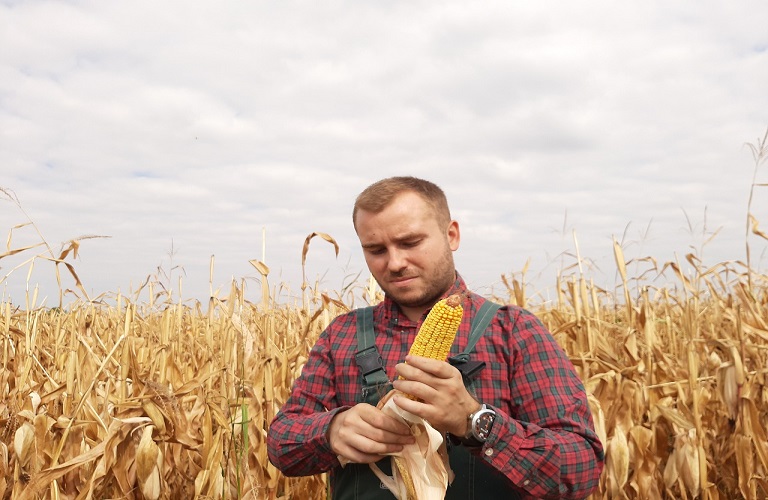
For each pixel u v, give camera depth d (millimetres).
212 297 4160
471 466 1979
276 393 4316
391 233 2053
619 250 5305
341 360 2219
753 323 4711
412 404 1721
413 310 2180
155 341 6227
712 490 4574
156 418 3686
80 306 5957
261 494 4004
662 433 4812
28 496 3426
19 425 4176
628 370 4770
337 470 2174
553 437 1837
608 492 4320
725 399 4492
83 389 4391
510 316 2113
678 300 6617
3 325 5191
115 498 3658
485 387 2008
